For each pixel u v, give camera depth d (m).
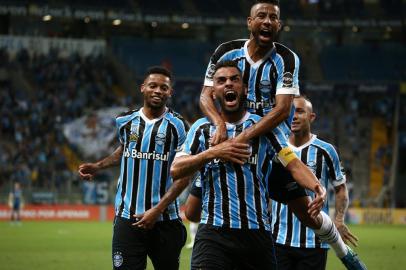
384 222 78.94
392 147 90.56
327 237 16.28
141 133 17.70
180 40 104.44
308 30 104.56
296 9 99.25
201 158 13.18
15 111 83.31
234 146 13.12
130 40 102.75
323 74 100.50
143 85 17.94
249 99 14.78
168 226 17.45
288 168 13.88
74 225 66.00
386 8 98.69
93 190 75.94
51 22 98.25
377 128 93.06
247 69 14.73
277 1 14.51
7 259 34.62
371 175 87.50
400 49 105.06
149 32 104.31
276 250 17.77
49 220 74.12
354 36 106.12
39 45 92.31
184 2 97.12
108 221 74.12
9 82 87.31
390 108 94.69
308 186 13.59
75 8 90.31
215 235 13.52
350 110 94.31
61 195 75.25
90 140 79.38
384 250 42.34
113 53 97.00
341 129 92.19
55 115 84.06
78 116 84.44
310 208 13.41
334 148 18.31
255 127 13.55
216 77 13.57
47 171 75.50
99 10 91.56
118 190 17.92
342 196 18.41
